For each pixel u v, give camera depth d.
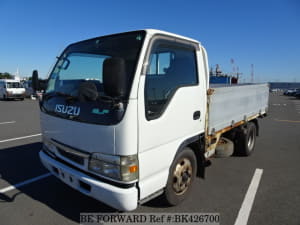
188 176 2.98
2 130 7.71
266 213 2.86
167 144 2.45
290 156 5.15
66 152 2.55
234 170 4.27
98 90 2.40
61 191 3.38
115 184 2.11
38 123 9.12
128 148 2.02
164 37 2.43
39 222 2.64
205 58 3.16
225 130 3.94
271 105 21.92
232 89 3.96
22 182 3.68
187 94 2.70
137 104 2.04
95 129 2.16
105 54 2.52
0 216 2.75
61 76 2.97
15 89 22.77
